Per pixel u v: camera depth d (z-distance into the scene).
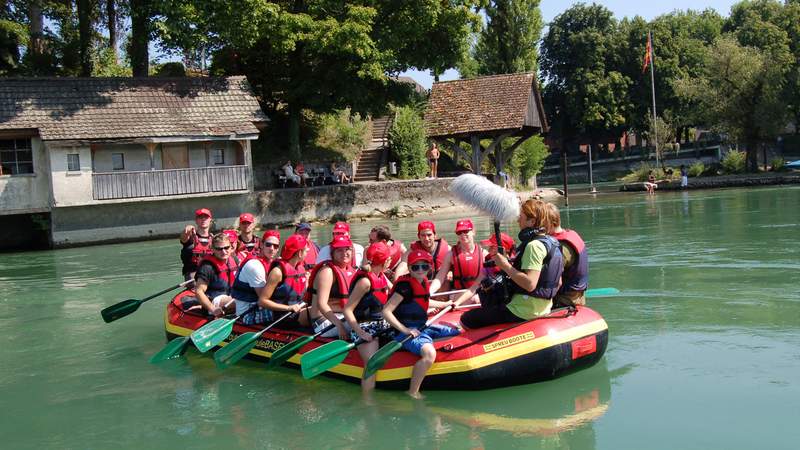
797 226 18.00
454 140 31.61
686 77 57.03
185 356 8.43
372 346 6.75
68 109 23.20
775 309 9.11
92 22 33.75
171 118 24.31
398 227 23.59
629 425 5.68
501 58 41.84
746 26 60.84
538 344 6.46
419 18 26.75
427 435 5.64
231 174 24.78
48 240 23.09
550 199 36.44
